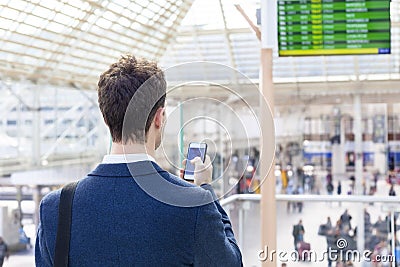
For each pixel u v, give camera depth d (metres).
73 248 1.37
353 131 14.37
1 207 11.70
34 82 12.58
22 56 11.53
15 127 13.59
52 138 14.66
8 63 11.38
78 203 1.39
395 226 4.52
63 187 1.46
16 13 9.95
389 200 4.56
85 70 13.58
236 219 4.55
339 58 14.04
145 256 1.31
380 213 4.57
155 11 11.78
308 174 14.28
